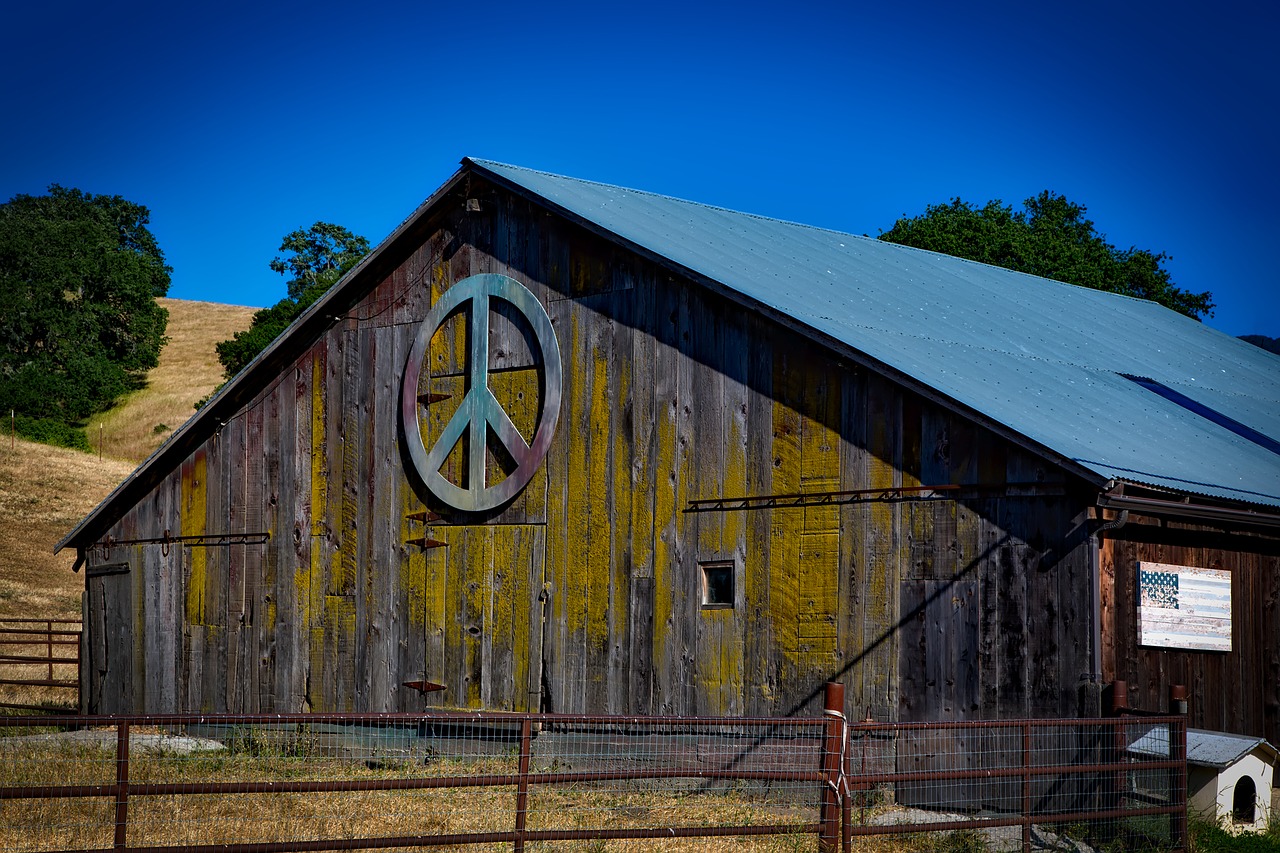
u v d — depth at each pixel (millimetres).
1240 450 15633
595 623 15695
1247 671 14828
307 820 11422
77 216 115312
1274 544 15547
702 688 14664
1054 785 11945
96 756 15398
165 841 10453
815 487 14039
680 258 15523
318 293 86312
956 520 13000
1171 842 11133
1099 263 48188
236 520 19688
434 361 17828
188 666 20000
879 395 13656
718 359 15016
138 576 20922
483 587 16844
